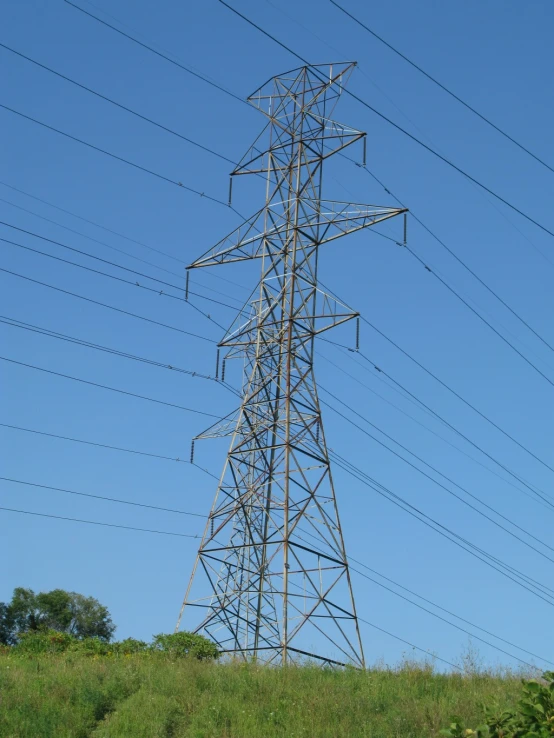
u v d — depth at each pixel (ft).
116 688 101.35
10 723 89.35
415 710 92.99
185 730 90.89
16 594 203.00
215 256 158.51
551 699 64.39
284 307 151.94
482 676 113.29
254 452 147.43
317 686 103.30
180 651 130.72
